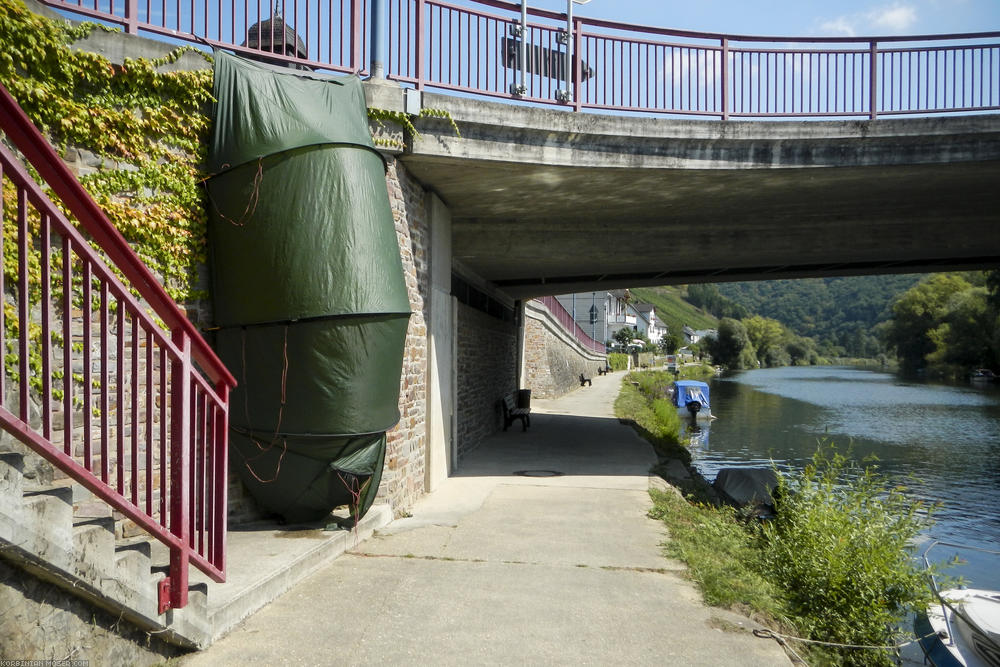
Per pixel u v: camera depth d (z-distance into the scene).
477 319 13.66
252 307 5.66
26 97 4.97
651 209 11.19
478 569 5.55
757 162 8.80
